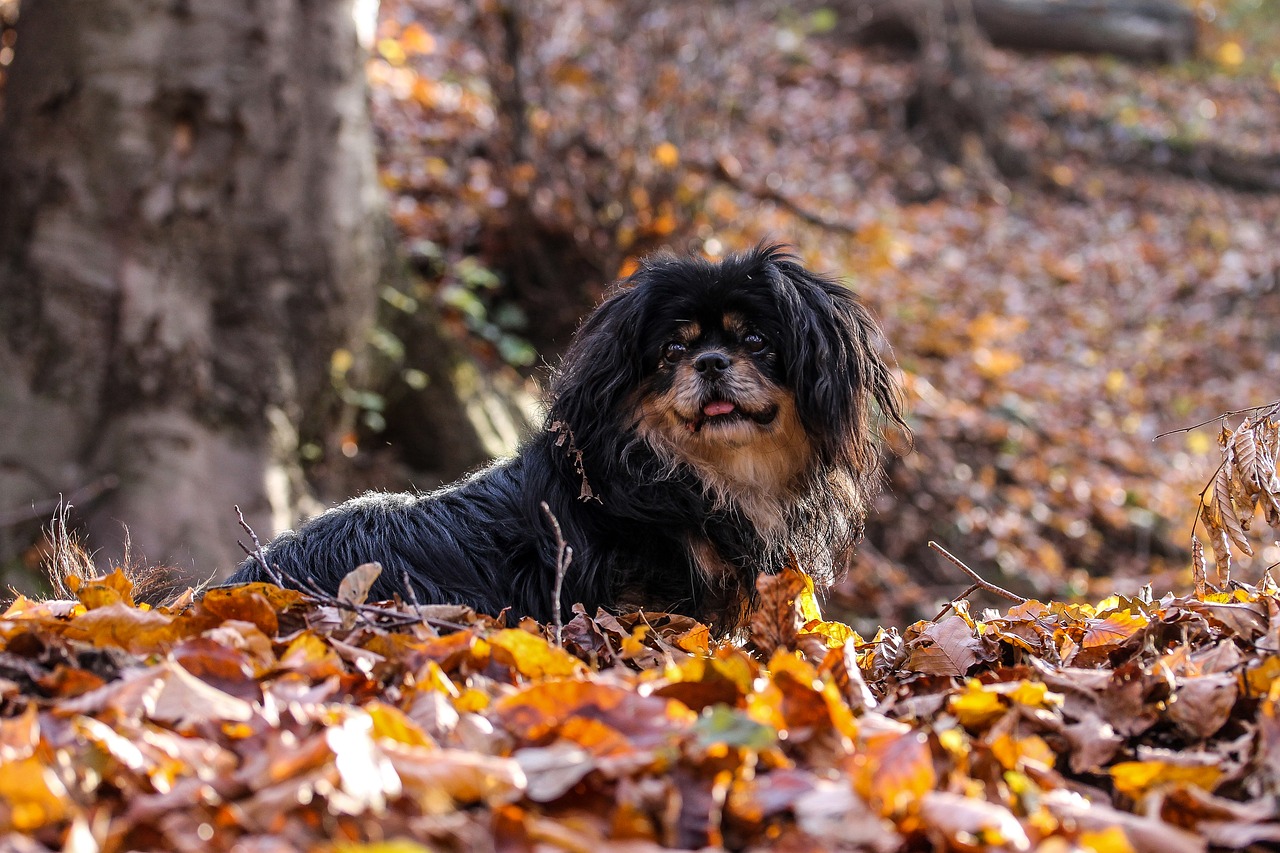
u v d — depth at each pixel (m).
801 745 2.16
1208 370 12.69
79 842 1.69
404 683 2.59
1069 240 14.66
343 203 7.31
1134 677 2.64
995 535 9.34
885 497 9.28
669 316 4.19
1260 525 8.29
